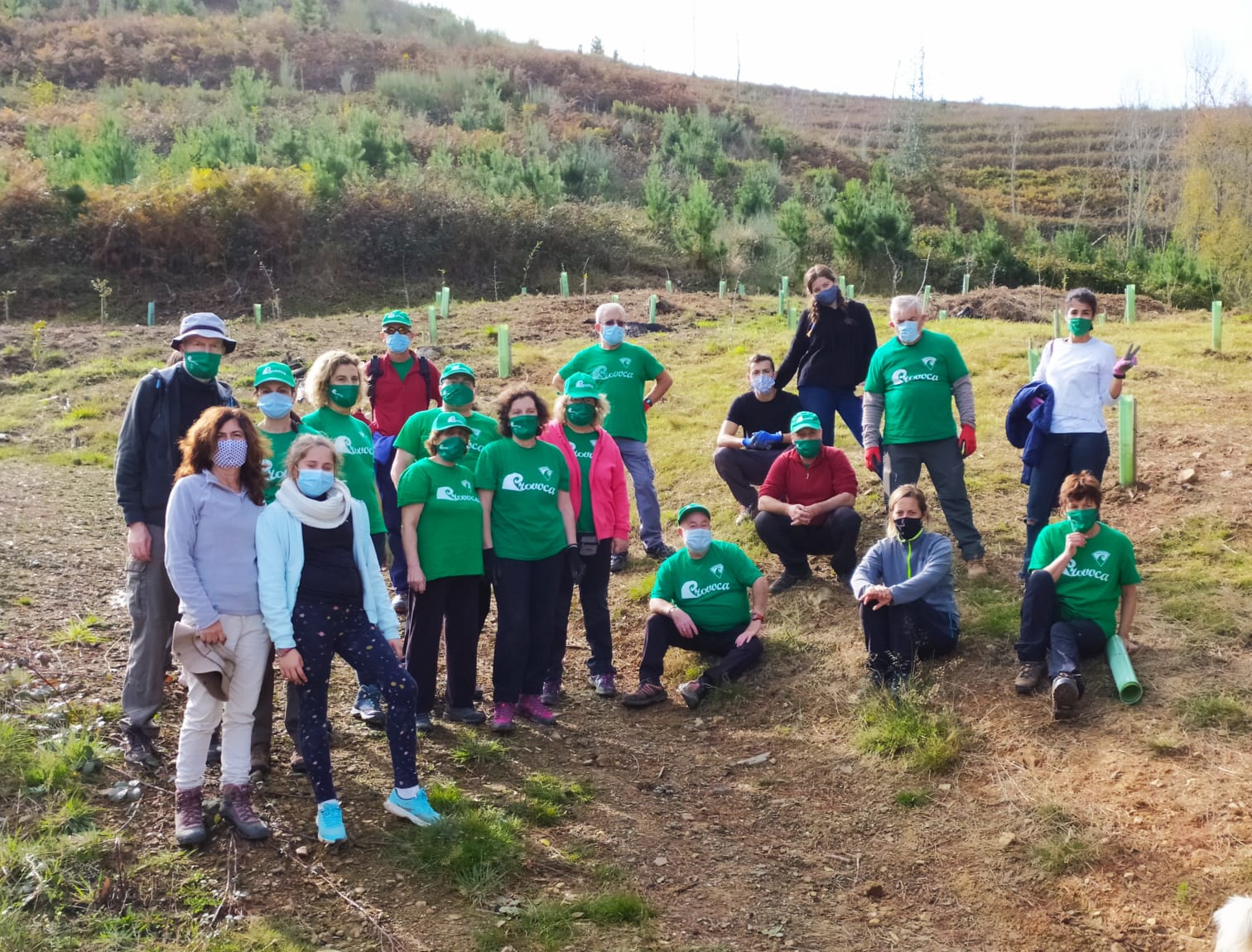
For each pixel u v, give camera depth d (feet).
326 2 212.84
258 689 15.98
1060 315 62.49
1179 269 89.20
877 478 32.24
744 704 22.48
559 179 109.09
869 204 104.88
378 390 26.09
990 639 22.44
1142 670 20.51
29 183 85.56
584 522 23.44
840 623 24.62
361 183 95.61
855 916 15.85
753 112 191.62
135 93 139.33
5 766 16.55
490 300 89.76
